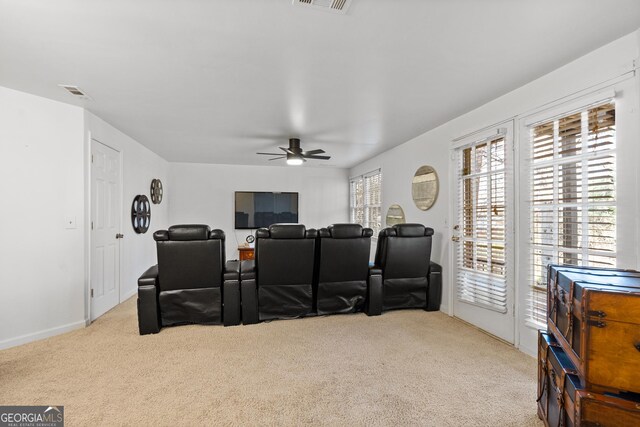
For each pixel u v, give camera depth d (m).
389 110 3.24
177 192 6.54
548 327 1.72
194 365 2.30
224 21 1.72
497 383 2.07
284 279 3.20
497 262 2.86
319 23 1.75
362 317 3.41
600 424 1.15
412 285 3.59
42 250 2.81
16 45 1.96
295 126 3.87
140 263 4.74
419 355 2.48
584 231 2.09
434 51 2.06
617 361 1.15
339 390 1.98
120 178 4.02
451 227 3.54
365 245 3.29
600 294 1.17
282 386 2.02
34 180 2.77
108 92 2.74
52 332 2.85
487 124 3.00
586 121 2.10
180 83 2.57
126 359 2.39
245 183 6.89
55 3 1.55
